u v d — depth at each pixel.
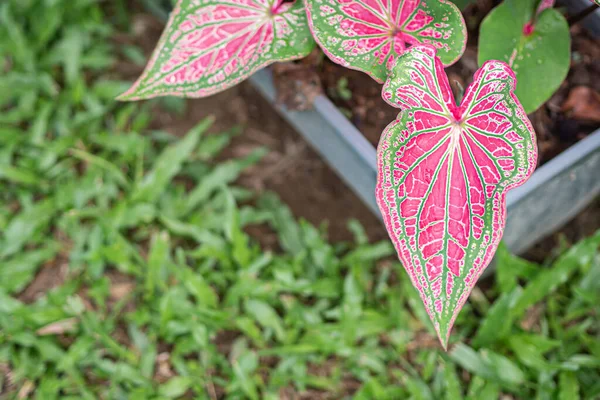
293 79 0.94
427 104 0.73
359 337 0.99
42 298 1.00
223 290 1.02
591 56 0.96
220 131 1.13
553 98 0.95
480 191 0.73
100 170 1.05
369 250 1.01
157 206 1.04
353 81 0.96
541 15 0.83
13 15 1.15
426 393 0.94
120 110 1.13
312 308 0.99
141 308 0.99
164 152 1.05
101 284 1.00
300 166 1.11
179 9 0.80
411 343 0.98
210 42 0.81
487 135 0.73
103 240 1.01
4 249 1.00
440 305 0.71
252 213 1.03
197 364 0.97
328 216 1.07
